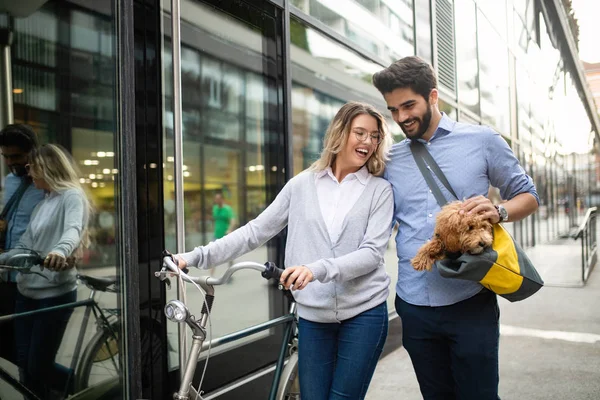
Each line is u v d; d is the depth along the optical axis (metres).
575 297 7.49
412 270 2.12
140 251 2.49
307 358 2.10
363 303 2.04
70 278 2.14
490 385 2.04
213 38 3.09
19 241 2.06
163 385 2.55
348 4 4.44
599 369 4.21
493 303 2.05
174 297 2.57
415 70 2.03
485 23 9.12
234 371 3.10
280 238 3.64
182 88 2.88
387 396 3.73
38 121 2.11
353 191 2.11
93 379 2.14
